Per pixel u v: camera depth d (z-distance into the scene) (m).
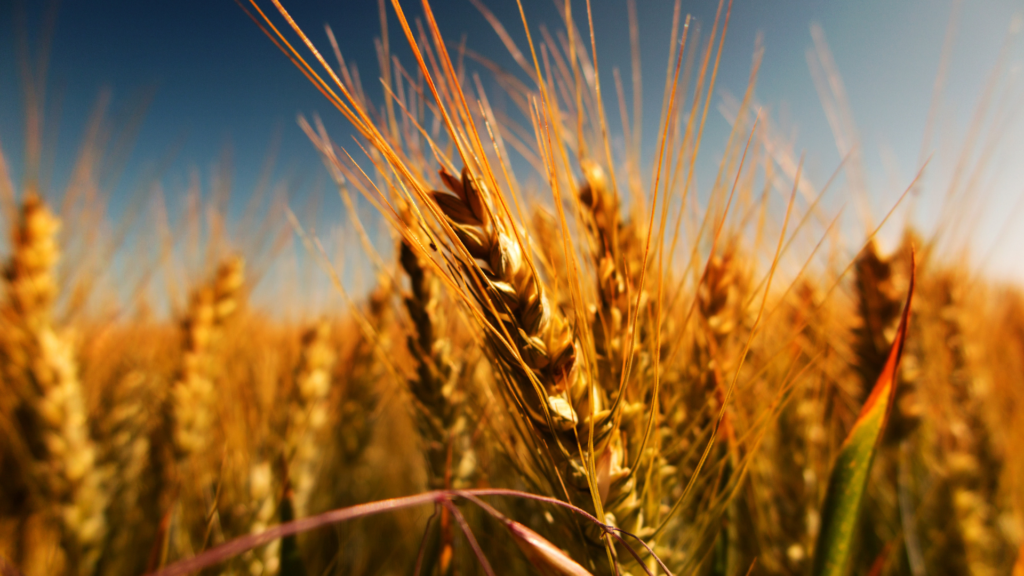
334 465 0.22
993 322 0.29
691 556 0.14
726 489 0.13
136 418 0.24
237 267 0.24
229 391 0.20
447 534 0.14
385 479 0.25
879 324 0.17
